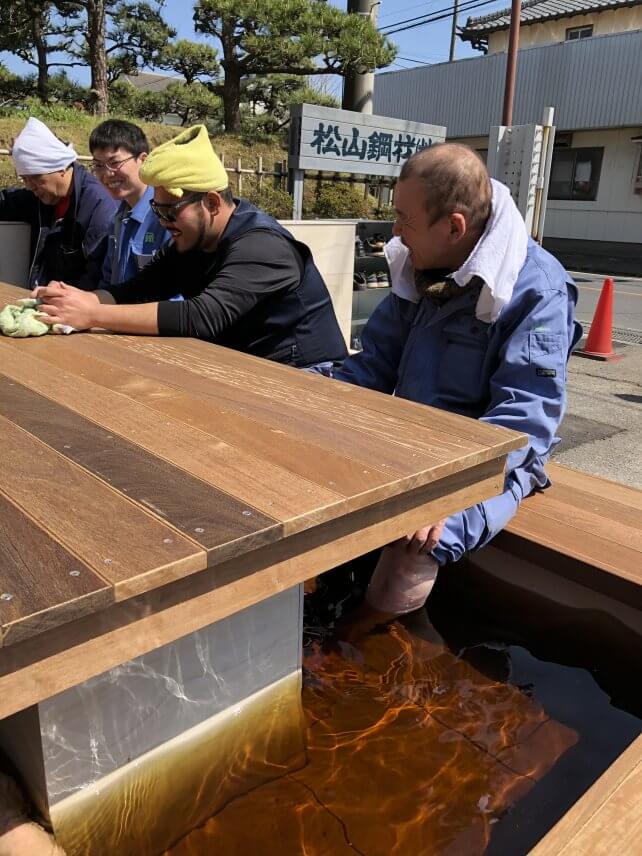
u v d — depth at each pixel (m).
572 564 1.83
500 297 1.80
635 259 15.91
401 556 1.79
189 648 1.32
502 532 1.95
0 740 1.31
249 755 1.49
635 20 18.27
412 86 19.27
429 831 1.33
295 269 2.37
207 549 0.91
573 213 17.41
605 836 1.09
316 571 1.12
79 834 1.26
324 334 2.55
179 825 1.39
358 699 1.67
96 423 1.38
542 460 2.08
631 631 1.74
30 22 13.48
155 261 2.59
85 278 3.73
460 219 1.76
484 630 1.97
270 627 1.46
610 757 1.49
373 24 10.22
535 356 1.83
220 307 2.22
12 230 4.31
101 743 1.25
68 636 0.85
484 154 18.33
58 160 3.53
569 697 1.70
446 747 1.53
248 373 1.82
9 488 1.09
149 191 3.21
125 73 15.37
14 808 1.23
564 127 16.58
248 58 12.02
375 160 7.07
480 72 17.75
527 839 1.30
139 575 0.85
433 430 1.42
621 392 5.33
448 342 2.02
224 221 2.33
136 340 2.14
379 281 5.88
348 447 1.30
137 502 1.04
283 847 1.33
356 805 1.40
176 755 1.37
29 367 1.79
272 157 11.52
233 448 1.27
